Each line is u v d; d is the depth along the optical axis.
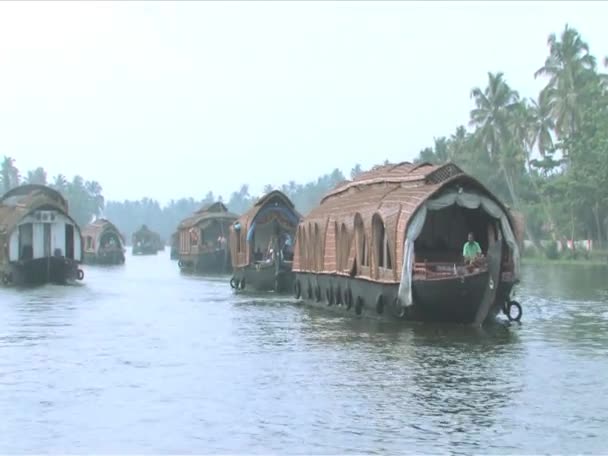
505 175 72.38
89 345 19.81
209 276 54.16
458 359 17.19
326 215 28.73
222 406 13.17
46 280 42.59
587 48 67.56
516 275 22.55
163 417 12.54
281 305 30.23
